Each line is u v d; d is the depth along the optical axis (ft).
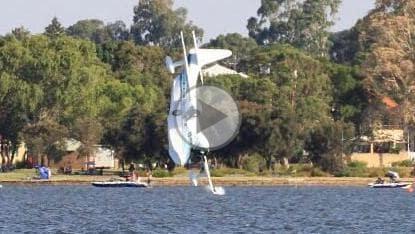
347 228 526.98
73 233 494.18
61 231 503.20
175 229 513.04
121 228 518.37
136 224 540.11
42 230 507.30
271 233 498.69
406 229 523.70
